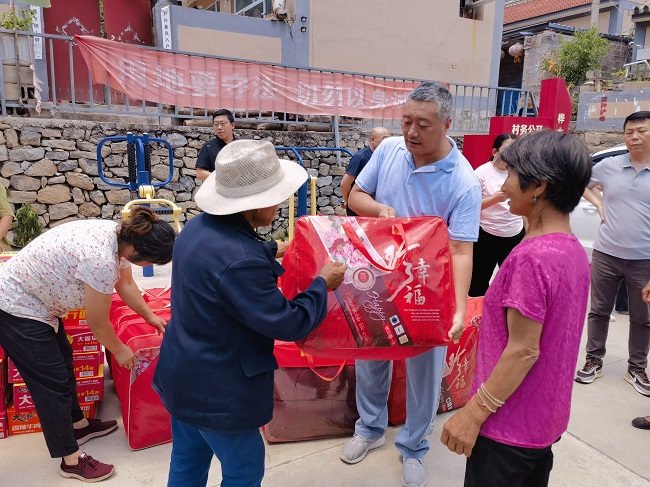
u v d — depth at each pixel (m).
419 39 8.91
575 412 2.89
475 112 9.84
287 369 2.43
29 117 5.74
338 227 1.77
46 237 2.06
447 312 1.74
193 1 10.78
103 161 5.92
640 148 2.96
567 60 12.04
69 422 2.16
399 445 2.28
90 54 5.77
